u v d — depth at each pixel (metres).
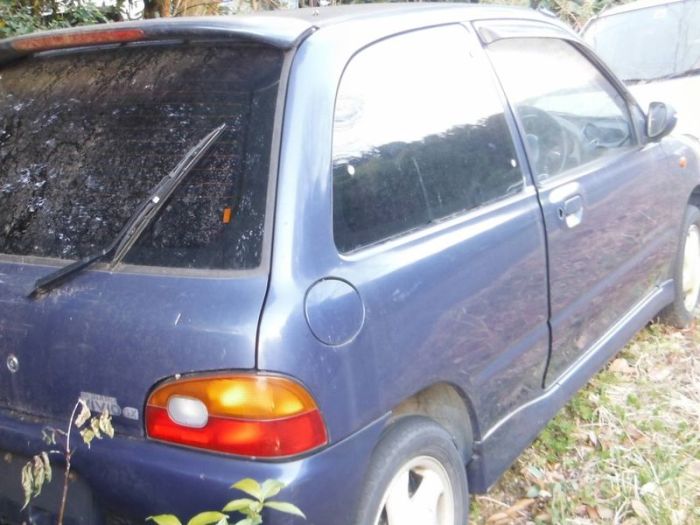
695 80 7.26
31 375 2.38
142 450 2.20
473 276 2.79
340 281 2.29
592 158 3.79
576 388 3.61
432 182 2.77
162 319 2.17
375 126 2.60
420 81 2.86
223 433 2.11
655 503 3.25
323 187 2.34
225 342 2.10
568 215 3.40
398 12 2.93
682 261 4.73
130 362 2.20
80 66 2.74
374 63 2.67
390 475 2.42
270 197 2.25
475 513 3.29
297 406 2.12
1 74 2.95
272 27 2.45
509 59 3.41
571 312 3.50
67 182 2.56
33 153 2.67
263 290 2.15
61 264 2.43
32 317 2.37
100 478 2.27
